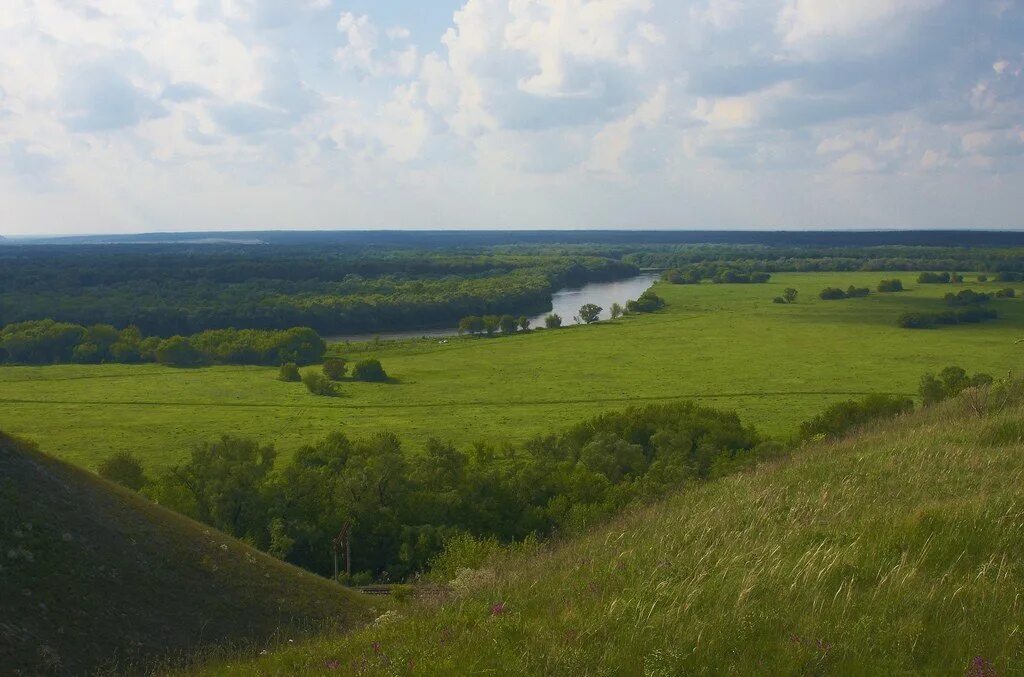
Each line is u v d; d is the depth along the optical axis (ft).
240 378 385.29
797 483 62.44
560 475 176.14
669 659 27.86
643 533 53.98
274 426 289.94
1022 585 32.40
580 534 72.13
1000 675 25.57
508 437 267.18
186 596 62.95
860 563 36.94
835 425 191.21
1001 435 66.33
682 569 39.68
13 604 50.67
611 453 195.42
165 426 289.12
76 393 347.56
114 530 64.54
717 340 477.36
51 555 56.70
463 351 458.50
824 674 26.81
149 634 56.24
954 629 28.84
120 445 260.83
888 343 449.89
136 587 60.13
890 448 69.05
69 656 49.73
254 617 65.31
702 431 212.02
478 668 30.86
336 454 200.85
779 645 28.71
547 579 44.60
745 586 33.96
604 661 29.50
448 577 90.63
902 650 27.84
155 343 437.58
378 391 355.97
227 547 73.51
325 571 158.10
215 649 56.90
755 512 52.34
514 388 358.84
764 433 244.42
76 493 65.77
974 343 440.04
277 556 148.15
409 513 163.94
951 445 65.16
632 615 33.50
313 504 165.27
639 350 451.12
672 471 168.66
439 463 179.52
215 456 177.58
